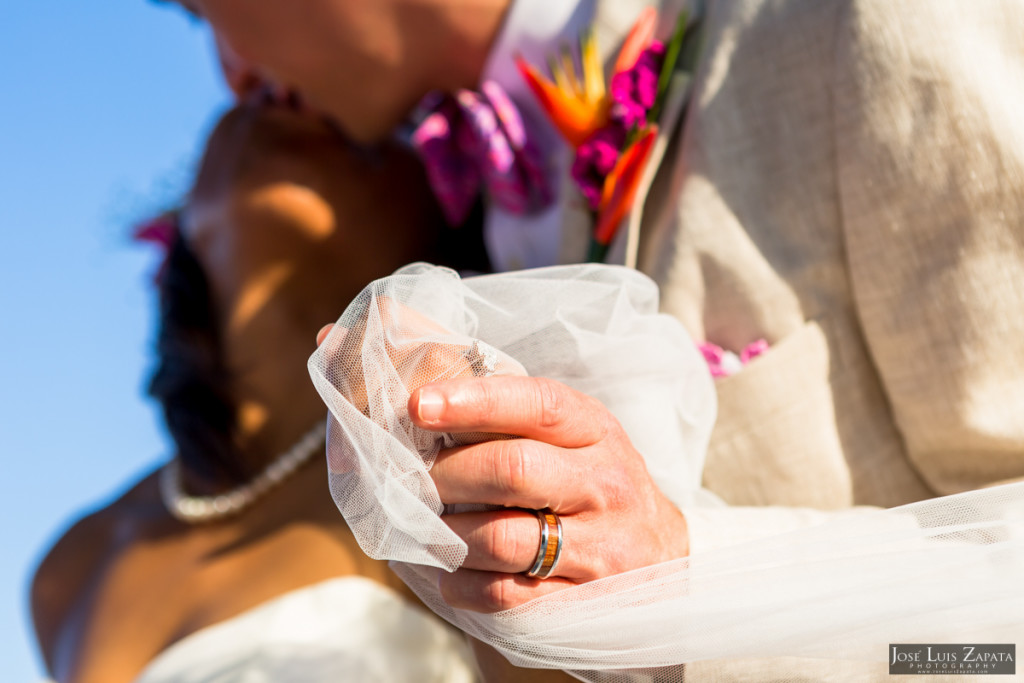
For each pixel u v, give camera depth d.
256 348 0.94
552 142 0.73
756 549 0.47
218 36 0.78
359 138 0.82
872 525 0.47
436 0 0.69
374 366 0.44
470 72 0.74
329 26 0.69
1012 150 0.50
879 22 0.53
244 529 0.90
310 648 0.72
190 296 0.96
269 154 0.91
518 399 0.44
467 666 0.75
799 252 0.58
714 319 0.59
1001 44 0.51
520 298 0.51
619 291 0.53
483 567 0.45
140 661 0.83
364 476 0.44
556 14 0.70
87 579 0.99
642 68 0.63
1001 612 0.45
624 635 0.45
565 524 0.45
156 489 1.04
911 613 0.45
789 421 0.57
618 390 0.53
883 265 0.54
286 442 0.93
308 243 0.91
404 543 0.44
